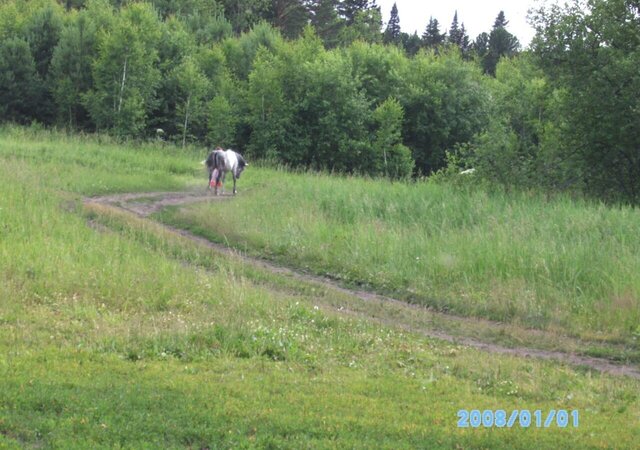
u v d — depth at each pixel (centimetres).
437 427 719
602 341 1199
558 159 2730
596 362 1100
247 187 3078
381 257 1641
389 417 739
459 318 1323
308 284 1482
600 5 2684
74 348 906
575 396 880
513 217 1791
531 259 1480
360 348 1045
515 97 3406
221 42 5562
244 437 655
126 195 2500
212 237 1886
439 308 1377
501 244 1555
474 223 1831
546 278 1422
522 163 2584
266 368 900
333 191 2291
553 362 1070
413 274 1534
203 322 1078
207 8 6806
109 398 727
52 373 788
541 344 1171
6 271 1235
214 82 4847
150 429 659
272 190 2491
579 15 2708
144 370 841
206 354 933
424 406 789
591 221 1684
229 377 844
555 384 936
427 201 2012
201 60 4947
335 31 7750
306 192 2325
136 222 1884
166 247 1658
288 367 913
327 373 898
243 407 731
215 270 1519
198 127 4703
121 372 825
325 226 1877
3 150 3025
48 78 4562
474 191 2227
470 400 826
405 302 1416
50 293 1170
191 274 1360
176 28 5194
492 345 1161
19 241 1445
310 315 1179
